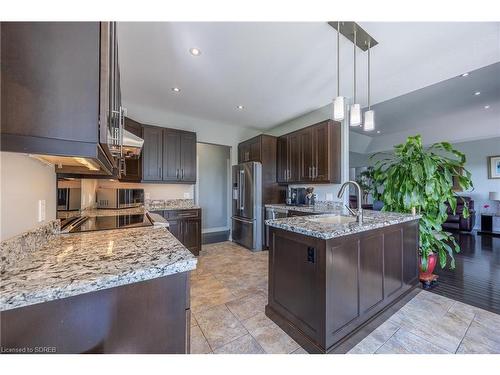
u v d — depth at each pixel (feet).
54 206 4.56
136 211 8.15
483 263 10.66
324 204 12.09
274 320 6.08
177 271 2.70
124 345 2.47
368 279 5.79
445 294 7.66
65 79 2.23
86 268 2.52
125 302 2.48
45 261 2.75
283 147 13.97
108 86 2.53
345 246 5.16
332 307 4.84
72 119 2.26
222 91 10.19
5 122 2.02
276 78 8.91
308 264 5.14
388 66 7.92
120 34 6.33
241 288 8.23
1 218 2.67
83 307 2.29
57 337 2.19
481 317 6.26
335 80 9.05
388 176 9.01
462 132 18.72
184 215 12.02
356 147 24.04
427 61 7.63
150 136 11.93
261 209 13.75
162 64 7.95
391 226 6.67
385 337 5.48
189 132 13.28
